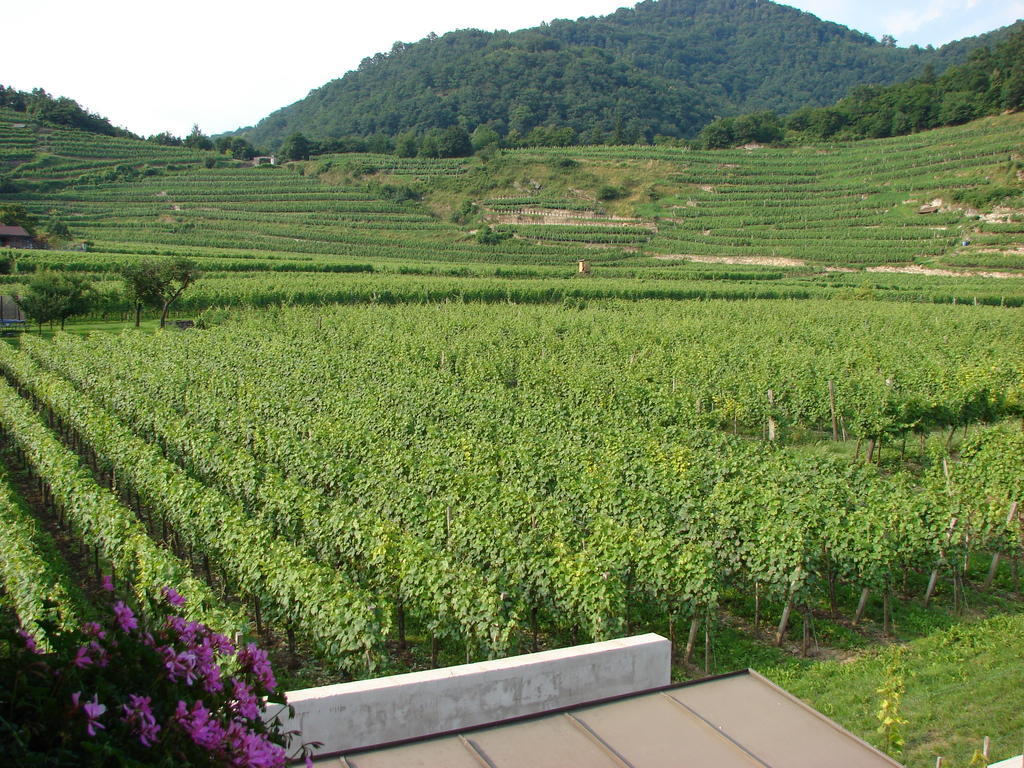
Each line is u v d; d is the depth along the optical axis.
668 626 16.06
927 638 15.43
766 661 14.70
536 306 68.62
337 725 8.59
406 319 53.12
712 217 125.12
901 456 28.70
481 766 7.74
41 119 162.50
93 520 17.42
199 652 5.39
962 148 129.38
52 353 39.81
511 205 135.00
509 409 28.70
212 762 4.66
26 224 101.00
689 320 52.66
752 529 16.91
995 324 51.88
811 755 8.05
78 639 4.94
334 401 29.27
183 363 36.50
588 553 14.84
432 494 20.53
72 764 4.22
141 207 129.62
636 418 28.61
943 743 11.53
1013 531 17.36
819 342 44.47
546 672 9.65
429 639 15.76
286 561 14.75
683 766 7.79
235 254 98.56
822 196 126.69
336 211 134.38
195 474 23.50
